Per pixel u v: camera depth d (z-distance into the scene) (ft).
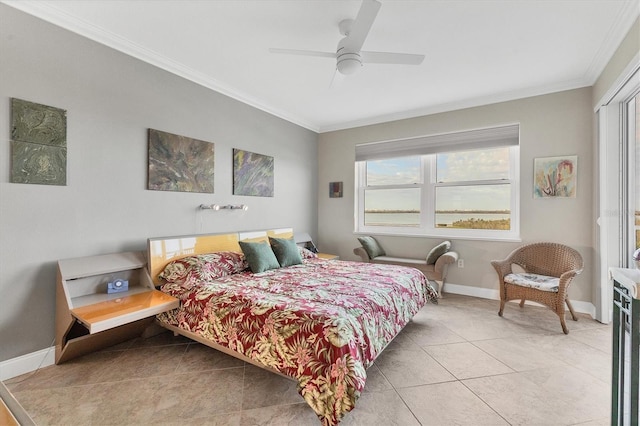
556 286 8.81
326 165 16.35
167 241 8.85
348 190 15.65
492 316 9.98
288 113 14.01
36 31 6.72
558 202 10.78
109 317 6.22
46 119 6.88
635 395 3.57
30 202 6.68
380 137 14.64
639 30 6.48
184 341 8.27
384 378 6.36
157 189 9.14
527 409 5.34
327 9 6.77
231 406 5.47
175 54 8.84
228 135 11.44
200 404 5.52
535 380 6.25
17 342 6.52
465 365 6.87
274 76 10.23
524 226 11.37
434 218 13.65
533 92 11.03
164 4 6.63
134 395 5.79
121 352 7.58
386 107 13.21
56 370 6.70
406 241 13.98
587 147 10.25
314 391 4.94
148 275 8.39
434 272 12.13
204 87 10.51
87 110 7.58
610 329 8.82
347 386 4.70
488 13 6.82
